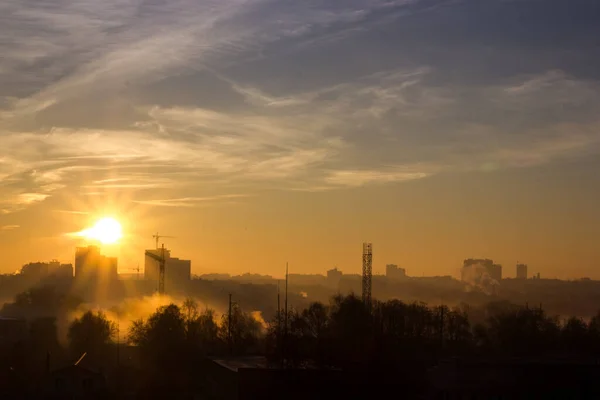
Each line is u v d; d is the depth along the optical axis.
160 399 120.31
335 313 144.62
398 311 158.25
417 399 105.75
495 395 104.81
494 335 173.00
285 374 106.38
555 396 104.88
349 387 105.62
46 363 133.00
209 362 128.75
